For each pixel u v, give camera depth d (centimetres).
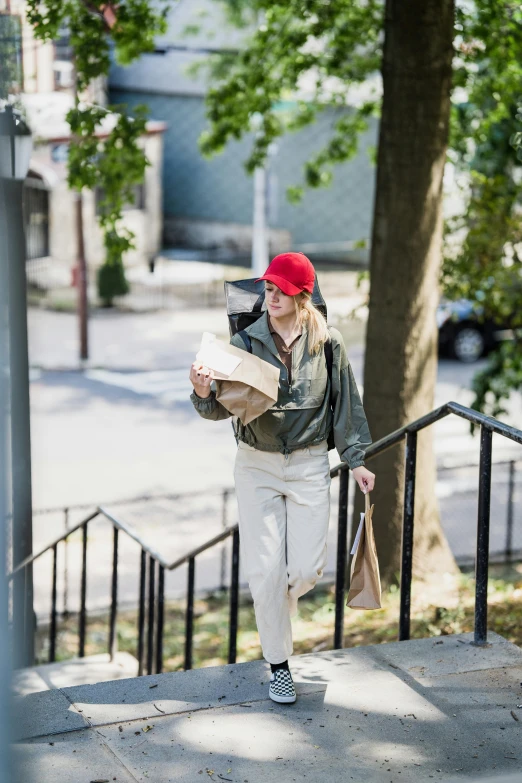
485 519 549
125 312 3500
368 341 1172
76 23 1248
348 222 4125
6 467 270
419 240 1130
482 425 533
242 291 478
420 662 541
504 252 1376
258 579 477
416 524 1195
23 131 705
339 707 493
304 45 1582
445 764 445
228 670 531
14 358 823
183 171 4400
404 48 1087
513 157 1528
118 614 1366
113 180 1339
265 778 433
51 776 430
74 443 2230
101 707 490
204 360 442
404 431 579
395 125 1108
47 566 1549
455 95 1627
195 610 1377
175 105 4294
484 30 1366
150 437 2292
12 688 282
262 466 474
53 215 3484
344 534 617
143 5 1269
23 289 782
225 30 3061
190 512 1822
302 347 459
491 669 534
